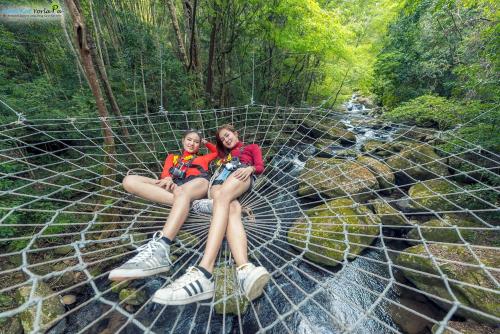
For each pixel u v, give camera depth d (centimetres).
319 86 1119
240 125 773
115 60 659
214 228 194
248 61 831
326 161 620
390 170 594
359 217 423
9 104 435
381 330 296
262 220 304
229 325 297
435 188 500
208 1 550
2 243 345
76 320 289
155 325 292
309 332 295
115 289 320
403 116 770
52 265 337
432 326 289
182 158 279
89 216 399
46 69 607
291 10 568
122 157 490
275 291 334
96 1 609
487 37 493
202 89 615
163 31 704
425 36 919
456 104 610
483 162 493
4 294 295
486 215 425
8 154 413
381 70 1053
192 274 175
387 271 363
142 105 627
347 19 892
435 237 392
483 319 274
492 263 317
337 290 338
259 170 274
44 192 407
